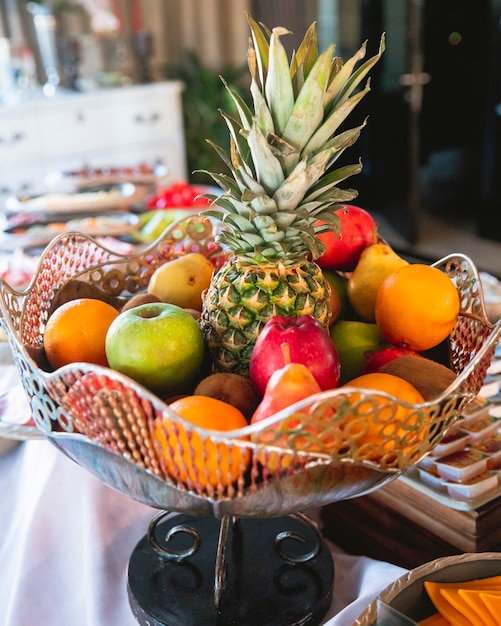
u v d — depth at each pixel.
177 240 0.93
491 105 3.48
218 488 0.52
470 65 3.84
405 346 0.72
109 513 0.82
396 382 0.59
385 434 0.54
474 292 0.76
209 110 3.72
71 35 3.54
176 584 0.70
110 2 3.48
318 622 0.68
